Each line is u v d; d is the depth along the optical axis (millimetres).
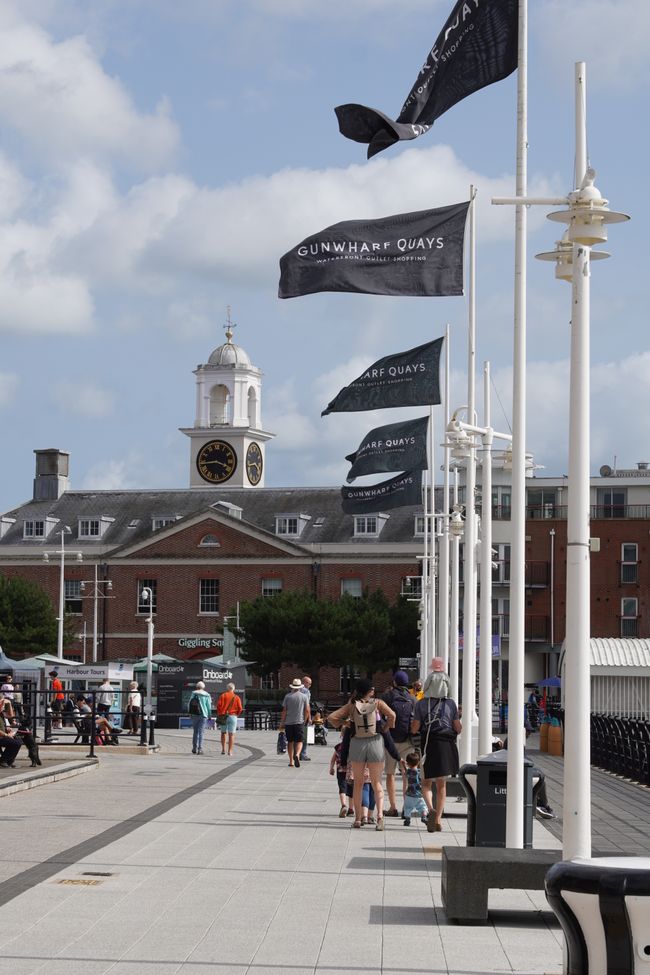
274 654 82188
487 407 24219
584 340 10164
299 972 9328
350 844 16703
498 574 90250
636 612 89375
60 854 15039
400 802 22703
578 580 9898
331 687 86688
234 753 38906
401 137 15008
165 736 49438
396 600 87000
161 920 11141
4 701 27953
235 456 100812
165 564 93312
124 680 55719
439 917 11508
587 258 10242
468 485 24688
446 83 15211
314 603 82750
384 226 19125
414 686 39219
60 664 58344
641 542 89500
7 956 9641
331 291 19078
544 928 11086
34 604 86688
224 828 18234
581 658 9875
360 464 36031
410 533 91375
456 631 32625
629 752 33656
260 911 11664
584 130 10805
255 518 96375
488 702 19984
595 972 7168
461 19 15086
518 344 14469
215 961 9609
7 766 27297
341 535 92938
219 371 103438
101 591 94188
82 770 28422
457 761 18438
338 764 20406
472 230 24141
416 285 19047
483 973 9406
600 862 7336
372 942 10406
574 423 10078
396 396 30453
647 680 43938
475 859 11258
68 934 10477
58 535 97500
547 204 12305
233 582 92438
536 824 19734
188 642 92375
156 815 19766
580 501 9961
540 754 43969
